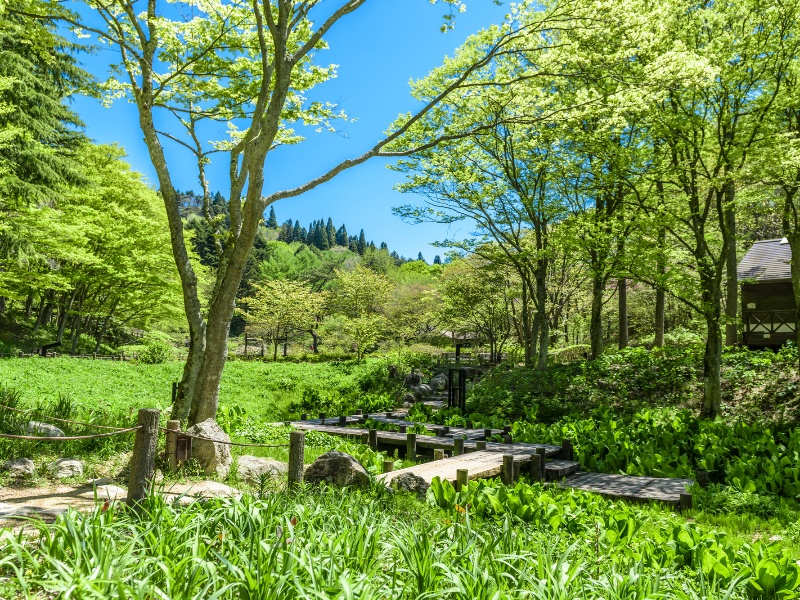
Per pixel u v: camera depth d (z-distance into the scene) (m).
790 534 7.37
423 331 46.84
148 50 9.73
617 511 6.37
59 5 9.96
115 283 29.53
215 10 10.84
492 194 22.00
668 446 12.82
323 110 12.32
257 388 25.33
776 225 30.69
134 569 3.02
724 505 8.69
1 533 3.26
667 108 16.27
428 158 20.31
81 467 7.09
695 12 15.59
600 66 11.90
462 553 3.54
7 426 8.07
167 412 12.24
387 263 75.12
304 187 10.28
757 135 15.29
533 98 13.30
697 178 17.80
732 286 21.05
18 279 22.48
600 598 3.39
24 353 26.80
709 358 16.75
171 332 50.81
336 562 3.30
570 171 20.38
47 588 2.69
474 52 18.44
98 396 17.22
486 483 8.34
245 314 46.91
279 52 9.41
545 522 6.45
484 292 31.61
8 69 20.64
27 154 20.73
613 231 17.08
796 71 15.70
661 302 23.80
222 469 7.60
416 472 8.68
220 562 3.38
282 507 4.62
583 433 14.11
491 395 21.34
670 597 3.56
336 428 15.02
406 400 25.64
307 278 68.00
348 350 48.88
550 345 36.50
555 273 27.45
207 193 11.83
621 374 20.80
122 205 30.08
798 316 17.44
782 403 16.45
